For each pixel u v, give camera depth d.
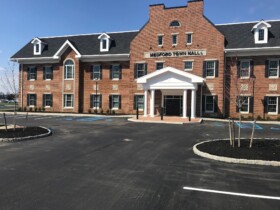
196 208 5.51
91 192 6.37
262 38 27.28
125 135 15.59
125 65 32.22
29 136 14.00
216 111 28.20
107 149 11.50
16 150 11.12
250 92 27.50
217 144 11.76
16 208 5.44
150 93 29.84
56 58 33.59
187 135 15.83
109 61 32.81
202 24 28.70
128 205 5.63
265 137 15.06
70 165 8.79
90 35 36.16
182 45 29.36
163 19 30.09
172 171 8.20
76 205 5.61
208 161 9.47
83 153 10.66
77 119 25.81
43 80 35.19
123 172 8.05
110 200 5.89
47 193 6.27
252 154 9.82
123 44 33.09
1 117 27.66
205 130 18.27
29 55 35.59
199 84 28.44
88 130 17.70
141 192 6.39
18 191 6.39
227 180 7.36
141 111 30.98
